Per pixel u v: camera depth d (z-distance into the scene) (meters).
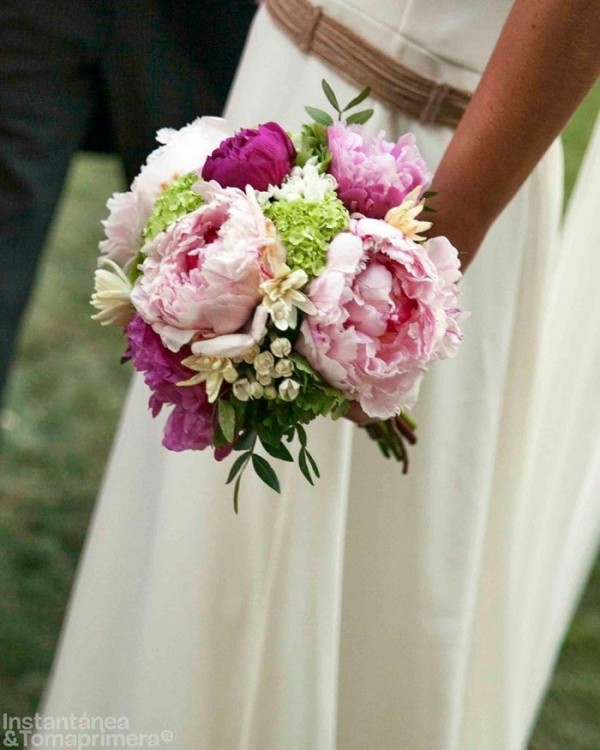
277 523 1.29
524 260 1.37
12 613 2.13
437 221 1.12
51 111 1.92
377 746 1.44
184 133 1.10
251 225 0.95
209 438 1.02
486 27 1.22
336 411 1.02
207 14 1.88
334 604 1.30
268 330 0.97
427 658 1.39
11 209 1.94
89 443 2.64
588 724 2.06
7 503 2.42
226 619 1.31
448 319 1.04
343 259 0.95
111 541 1.42
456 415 1.34
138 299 0.98
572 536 1.67
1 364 2.02
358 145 1.04
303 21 1.26
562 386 1.56
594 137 1.51
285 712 1.31
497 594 1.47
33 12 1.83
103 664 1.42
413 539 1.37
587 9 1.03
